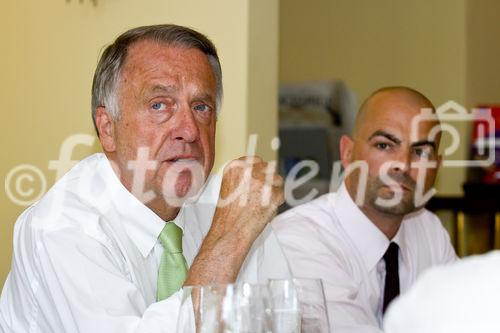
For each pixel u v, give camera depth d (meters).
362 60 6.61
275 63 4.07
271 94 4.04
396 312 1.33
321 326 2.10
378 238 3.69
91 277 2.51
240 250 2.52
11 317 2.77
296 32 6.80
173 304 2.39
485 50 6.60
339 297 3.49
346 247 3.68
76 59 4.21
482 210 5.90
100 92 2.77
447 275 1.28
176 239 2.72
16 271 2.74
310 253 3.58
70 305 2.49
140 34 2.74
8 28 4.36
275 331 2.05
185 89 2.69
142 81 2.69
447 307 1.25
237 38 3.87
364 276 3.66
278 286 2.07
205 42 2.77
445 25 6.36
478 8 6.50
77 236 2.57
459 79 6.31
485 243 6.00
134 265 2.67
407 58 6.47
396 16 6.50
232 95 3.87
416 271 3.89
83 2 4.19
